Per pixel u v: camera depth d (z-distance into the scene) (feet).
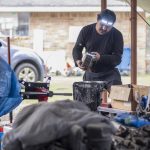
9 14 50.65
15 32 50.42
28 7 49.80
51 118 6.86
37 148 6.84
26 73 32.78
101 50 15.89
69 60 47.34
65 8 49.49
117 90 11.75
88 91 11.66
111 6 47.93
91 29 16.03
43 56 46.52
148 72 48.93
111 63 15.66
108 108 11.39
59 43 49.88
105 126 6.86
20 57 32.55
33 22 50.24
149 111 11.13
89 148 6.77
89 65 15.35
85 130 6.82
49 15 49.96
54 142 6.91
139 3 21.07
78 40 16.24
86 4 49.65
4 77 12.30
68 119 6.90
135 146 8.18
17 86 12.52
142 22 48.24
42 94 13.32
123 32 48.16
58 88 33.12
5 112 12.46
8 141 7.07
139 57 48.78
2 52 27.07
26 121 7.18
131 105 11.47
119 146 8.27
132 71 18.56
